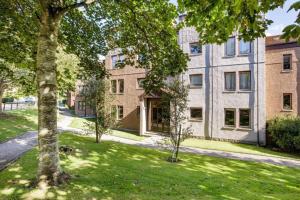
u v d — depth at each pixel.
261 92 24.61
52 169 8.00
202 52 28.33
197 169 13.13
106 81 21.42
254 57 25.08
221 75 27.05
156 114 31.20
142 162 13.50
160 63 9.95
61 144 16.27
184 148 21.97
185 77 29.25
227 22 4.98
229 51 26.66
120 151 16.52
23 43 11.84
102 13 11.33
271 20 5.43
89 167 10.81
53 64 8.22
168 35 9.51
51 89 8.10
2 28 10.92
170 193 8.30
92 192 7.65
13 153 13.91
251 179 11.81
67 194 7.35
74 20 11.87
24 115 35.47
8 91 35.25
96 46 12.70
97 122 20.22
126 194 7.75
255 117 24.83
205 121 27.92
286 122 22.00
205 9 5.27
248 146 24.17
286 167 16.03
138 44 10.73
